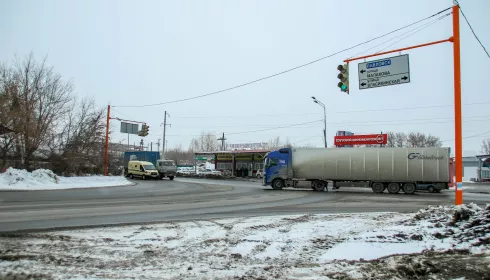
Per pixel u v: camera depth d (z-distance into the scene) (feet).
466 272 18.02
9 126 103.35
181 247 24.25
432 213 34.40
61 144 123.85
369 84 46.01
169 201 58.75
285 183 91.66
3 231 29.17
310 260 20.99
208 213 43.93
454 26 39.09
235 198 66.23
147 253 22.39
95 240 26.04
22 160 107.24
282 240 26.48
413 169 82.38
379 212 45.06
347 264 19.97
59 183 95.81
